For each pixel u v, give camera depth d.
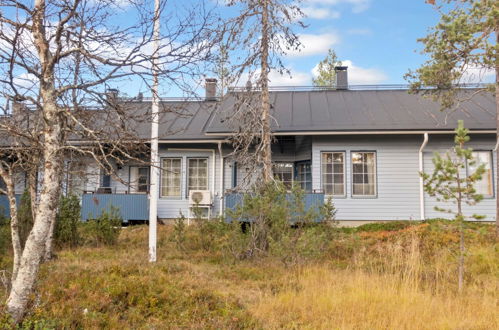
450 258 9.22
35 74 4.65
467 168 14.35
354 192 14.89
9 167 5.02
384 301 6.24
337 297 6.41
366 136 14.95
